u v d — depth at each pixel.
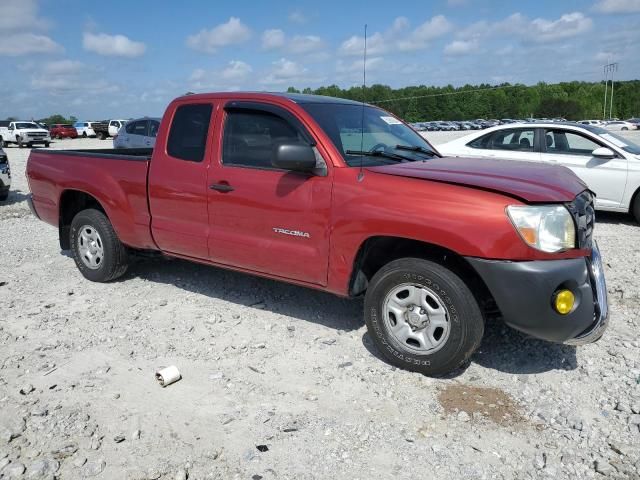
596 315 3.70
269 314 4.99
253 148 4.54
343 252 4.02
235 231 4.62
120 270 5.82
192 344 4.41
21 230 8.85
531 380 3.81
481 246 3.47
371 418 3.38
